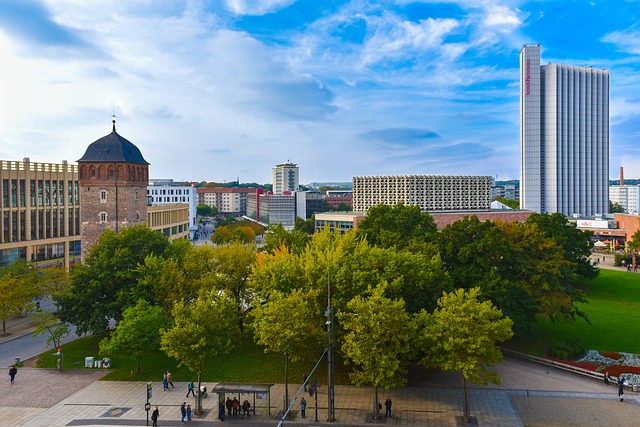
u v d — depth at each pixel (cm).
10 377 5941
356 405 5081
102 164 9688
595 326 7756
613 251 17275
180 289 6600
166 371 6144
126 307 6519
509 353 6544
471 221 7256
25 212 11462
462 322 4612
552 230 10256
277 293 5259
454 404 5078
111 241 7438
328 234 7362
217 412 5022
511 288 6456
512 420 4706
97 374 6122
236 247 7369
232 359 6397
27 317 8938
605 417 4766
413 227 8988
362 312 4744
